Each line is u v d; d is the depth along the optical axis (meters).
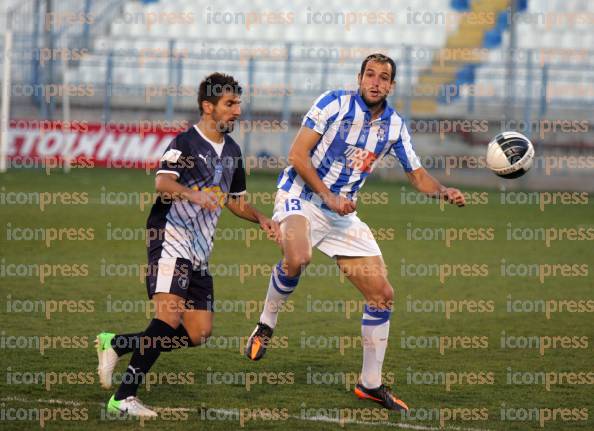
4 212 55.03
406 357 24.98
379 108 21.89
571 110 89.81
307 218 22.12
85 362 23.22
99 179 76.00
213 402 20.05
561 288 36.41
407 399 20.78
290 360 24.25
